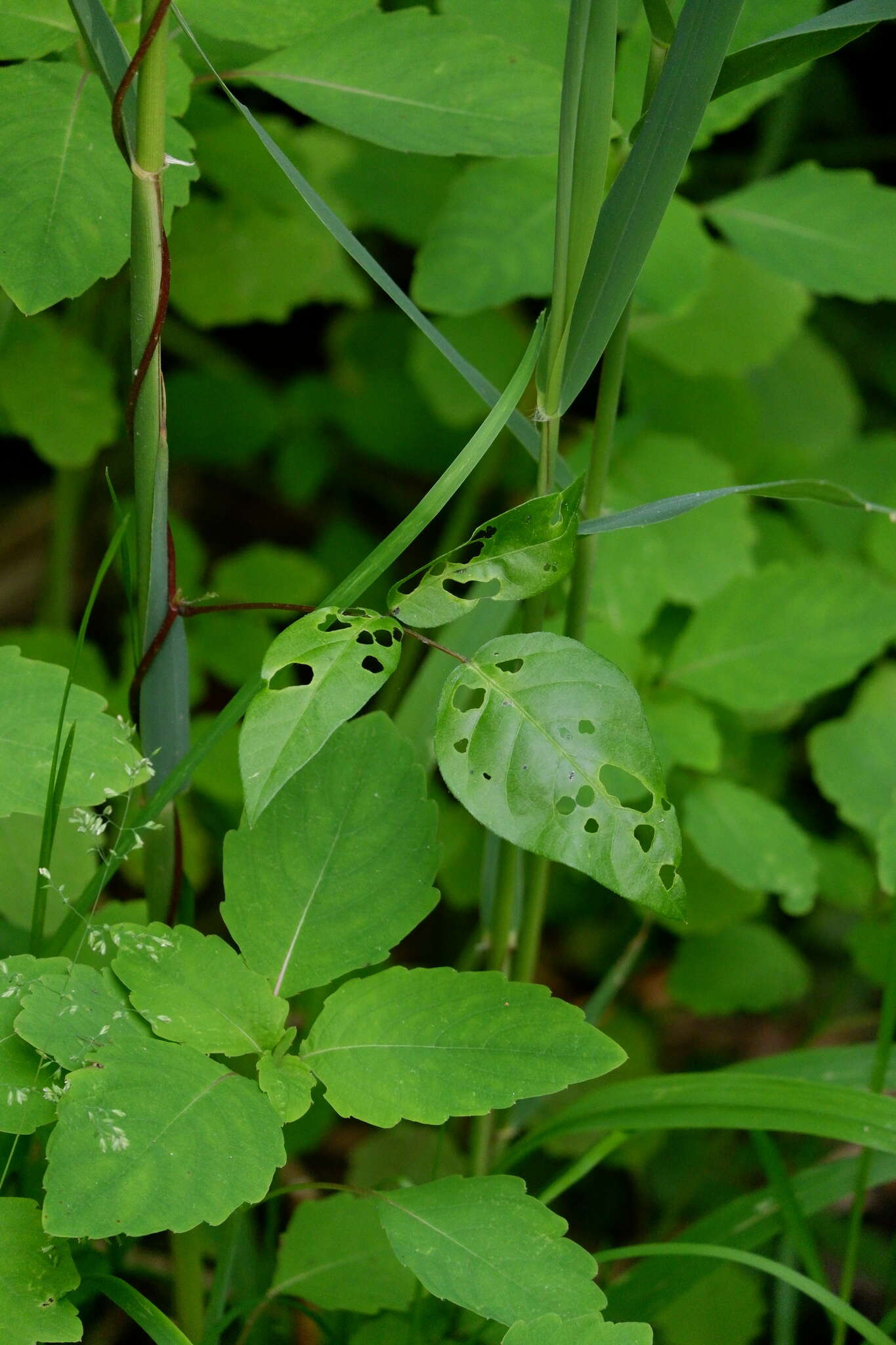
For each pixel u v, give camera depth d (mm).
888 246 1536
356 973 1477
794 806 2104
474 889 1675
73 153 1374
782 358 2240
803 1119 1371
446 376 1991
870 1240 1729
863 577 1549
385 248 2438
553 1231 1322
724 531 1688
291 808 1362
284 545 2709
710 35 1306
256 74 1416
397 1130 1555
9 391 1571
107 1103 1304
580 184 1320
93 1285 1344
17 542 2465
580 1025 1327
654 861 1306
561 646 1314
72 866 1442
